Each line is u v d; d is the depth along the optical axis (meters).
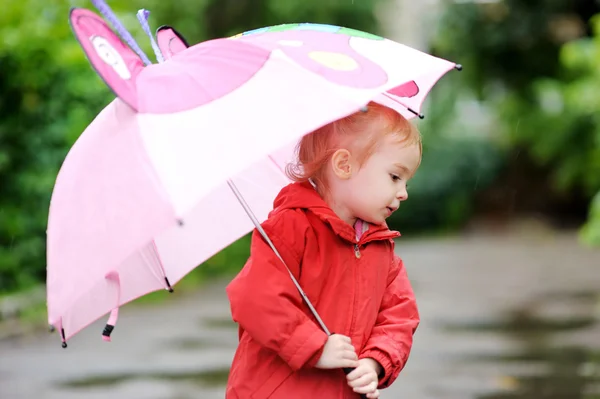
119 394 8.70
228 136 3.70
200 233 4.84
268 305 4.16
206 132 3.71
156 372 9.66
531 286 16.72
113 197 3.67
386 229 4.54
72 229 3.85
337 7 26.59
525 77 32.22
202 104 3.83
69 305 3.79
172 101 3.84
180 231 4.80
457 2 32.41
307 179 4.51
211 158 3.61
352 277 4.38
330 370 4.31
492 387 8.95
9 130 14.55
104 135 3.91
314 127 3.69
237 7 25.39
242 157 3.62
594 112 26.72
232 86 3.90
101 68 3.76
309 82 3.88
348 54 4.23
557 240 27.03
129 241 3.54
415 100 4.73
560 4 31.16
